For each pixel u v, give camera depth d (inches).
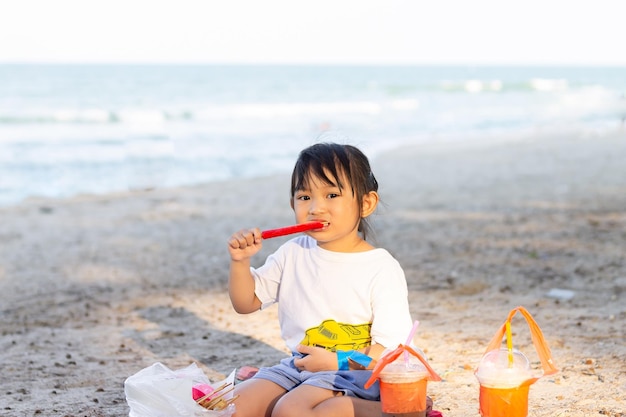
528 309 210.1
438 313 210.4
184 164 726.5
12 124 1084.5
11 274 289.9
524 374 103.2
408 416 104.6
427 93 2073.1
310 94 1999.3
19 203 493.7
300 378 115.3
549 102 1728.6
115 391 155.3
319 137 140.4
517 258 281.9
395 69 4630.9
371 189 120.6
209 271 288.4
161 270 292.0
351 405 107.8
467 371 159.0
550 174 557.0
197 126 1088.8
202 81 2484.0
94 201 495.2
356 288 117.6
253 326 207.3
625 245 294.7
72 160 748.0
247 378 127.5
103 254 326.6
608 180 504.4
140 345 191.3
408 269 270.7
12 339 200.7
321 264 120.2
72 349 189.6
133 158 765.3
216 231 376.8
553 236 320.5
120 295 251.9
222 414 108.6
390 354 104.3
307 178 117.0
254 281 123.9
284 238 351.3
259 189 539.2
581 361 161.8
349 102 1673.2
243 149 840.9
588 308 208.5
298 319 120.5
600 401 137.3
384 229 355.3
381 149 808.9
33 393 154.9
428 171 609.3
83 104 1537.9
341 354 113.0
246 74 3208.7
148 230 384.5
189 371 119.2
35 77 2440.9
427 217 388.2
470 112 1444.4
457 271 264.7
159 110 1258.6
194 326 209.2
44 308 236.7
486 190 485.7
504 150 769.6
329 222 116.6
